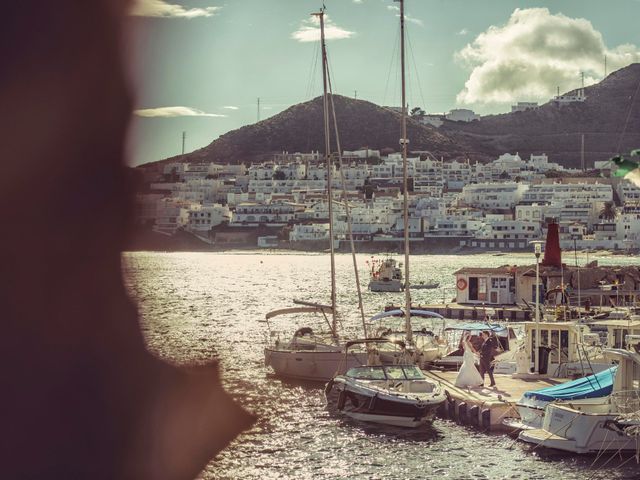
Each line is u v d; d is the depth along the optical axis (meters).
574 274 83.75
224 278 186.25
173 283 165.00
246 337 71.38
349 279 185.88
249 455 30.83
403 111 54.38
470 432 35.38
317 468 30.31
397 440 34.28
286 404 40.28
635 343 35.44
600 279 87.75
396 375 38.78
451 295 132.75
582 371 39.50
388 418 36.66
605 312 65.38
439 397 36.84
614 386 32.53
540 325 42.62
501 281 86.75
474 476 29.58
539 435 32.56
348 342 45.19
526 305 82.44
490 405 35.59
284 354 47.81
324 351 47.22
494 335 49.47
